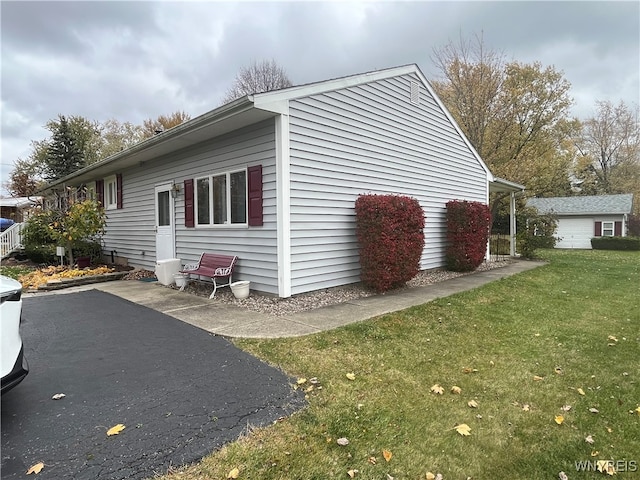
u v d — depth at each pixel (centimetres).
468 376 339
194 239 805
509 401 295
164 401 281
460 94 2053
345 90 720
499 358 386
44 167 2547
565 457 227
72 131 2453
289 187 613
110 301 619
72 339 425
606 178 3328
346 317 518
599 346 425
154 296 661
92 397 287
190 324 482
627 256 1616
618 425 262
